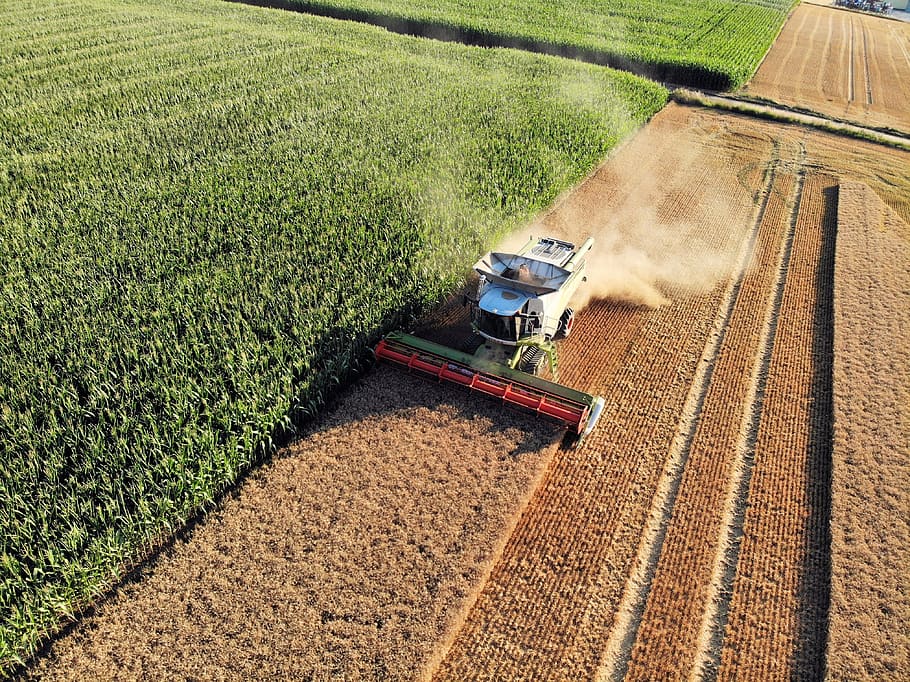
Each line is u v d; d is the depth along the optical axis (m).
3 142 26.66
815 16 78.50
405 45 45.34
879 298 19.94
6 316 15.61
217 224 19.97
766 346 17.97
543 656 10.27
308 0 56.66
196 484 12.13
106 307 16.09
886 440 14.43
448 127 29.19
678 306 19.56
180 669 9.88
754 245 23.39
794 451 14.33
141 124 28.81
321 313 16.03
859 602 10.98
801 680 10.05
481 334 15.45
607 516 12.66
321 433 14.39
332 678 9.80
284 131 28.06
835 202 27.05
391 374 16.30
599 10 62.75
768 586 11.44
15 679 9.74
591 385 16.11
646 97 36.81
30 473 11.74
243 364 14.20
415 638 10.30
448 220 21.34
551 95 34.94
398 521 12.29
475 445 14.07
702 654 10.48
